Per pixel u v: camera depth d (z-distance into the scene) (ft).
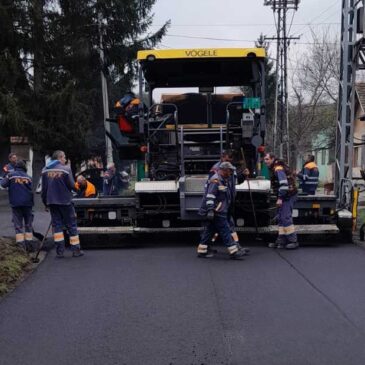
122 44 84.28
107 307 20.56
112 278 25.14
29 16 70.28
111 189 51.37
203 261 28.71
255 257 29.68
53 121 72.08
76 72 79.05
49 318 19.42
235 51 34.19
